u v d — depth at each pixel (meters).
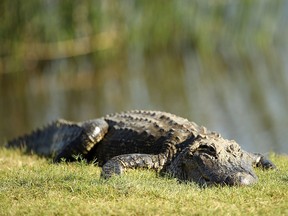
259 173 34.34
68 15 93.31
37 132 46.66
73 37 94.56
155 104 79.12
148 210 26.89
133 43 100.25
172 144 36.34
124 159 34.84
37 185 30.94
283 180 32.28
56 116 74.56
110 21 98.81
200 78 93.44
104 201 28.39
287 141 61.25
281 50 107.69
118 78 92.88
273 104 78.19
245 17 107.62
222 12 106.81
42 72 93.31
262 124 68.69
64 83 90.56
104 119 42.19
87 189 29.62
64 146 40.97
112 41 100.06
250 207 27.62
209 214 26.36
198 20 104.56
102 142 40.69
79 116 74.38
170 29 102.44
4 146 48.12
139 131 38.91
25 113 76.12
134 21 99.56
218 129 67.38
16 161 39.19
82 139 40.31
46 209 27.17
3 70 91.06
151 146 37.59
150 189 29.58
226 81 91.00
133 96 83.38
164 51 103.44
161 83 90.06
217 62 102.25
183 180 33.97
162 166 35.66
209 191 29.88
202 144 34.00
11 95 85.44
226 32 107.88
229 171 31.80
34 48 93.06
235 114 73.44
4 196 29.19
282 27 115.75
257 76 93.69
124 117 41.75
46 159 42.25
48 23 92.44
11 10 89.50
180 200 28.30
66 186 30.34
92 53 97.69
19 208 27.52
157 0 99.75
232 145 34.34
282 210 27.05
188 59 103.44
